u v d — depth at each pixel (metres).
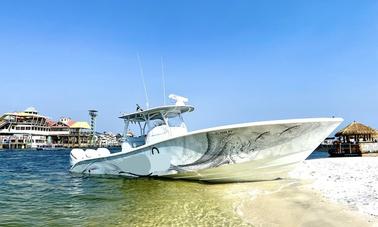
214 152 11.85
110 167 15.03
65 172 19.62
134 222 7.47
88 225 7.34
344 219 6.74
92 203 9.84
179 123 14.93
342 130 34.00
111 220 7.72
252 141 11.45
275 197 9.52
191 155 12.24
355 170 16.22
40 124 98.69
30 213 8.60
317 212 7.44
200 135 11.70
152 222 7.41
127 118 15.93
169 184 12.66
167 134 13.91
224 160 11.94
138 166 13.85
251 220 7.22
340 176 13.93
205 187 11.95
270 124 10.89
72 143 102.25
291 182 12.60
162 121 14.55
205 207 8.65
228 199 9.57
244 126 11.05
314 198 9.09
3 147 91.94
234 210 8.18
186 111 15.24
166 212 8.28
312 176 14.37
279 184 12.16
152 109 14.17
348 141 34.09
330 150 34.84
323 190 10.38
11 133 93.62
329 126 11.36
